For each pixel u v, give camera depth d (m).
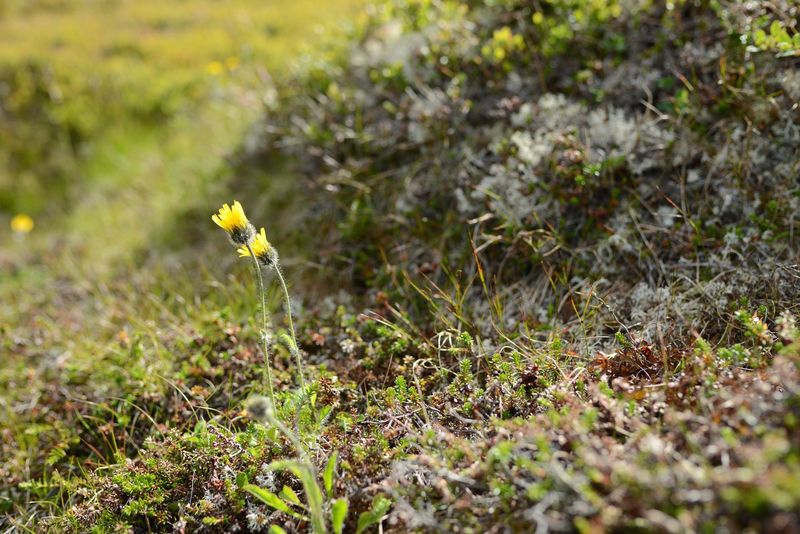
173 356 0.72
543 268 0.67
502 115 0.79
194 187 1.06
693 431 0.47
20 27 1.86
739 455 0.43
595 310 0.64
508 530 0.46
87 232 1.13
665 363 0.54
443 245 0.75
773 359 0.50
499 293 0.69
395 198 0.80
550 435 0.48
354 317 0.69
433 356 0.64
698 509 0.41
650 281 0.65
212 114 1.26
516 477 0.47
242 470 0.56
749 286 0.61
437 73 0.86
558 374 0.57
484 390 0.58
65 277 1.00
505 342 0.64
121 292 0.89
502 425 0.51
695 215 0.68
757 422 0.44
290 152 0.93
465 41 0.87
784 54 0.66
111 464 0.64
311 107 0.93
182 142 1.24
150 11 1.78
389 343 0.65
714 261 0.64
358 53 0.98
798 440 0.41
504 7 0.89
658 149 0.71
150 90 1.40
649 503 0.42
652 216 0.69
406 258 0.75
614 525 0.42
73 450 0.69
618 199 0.70
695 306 0.61
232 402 0.66
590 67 0.79
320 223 0.85
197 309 0.81
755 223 0.65
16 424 0.72
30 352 0.81
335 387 0.61
